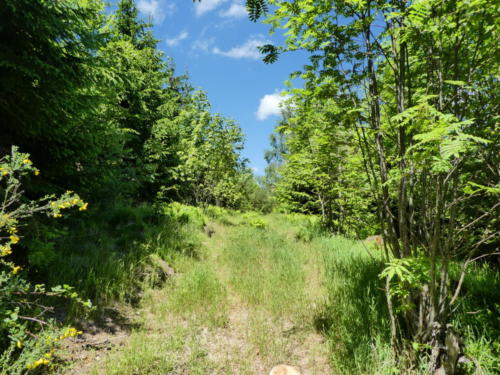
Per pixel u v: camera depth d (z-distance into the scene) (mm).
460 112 2494
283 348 3018
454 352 2332
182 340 3045
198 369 2594
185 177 12492
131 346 2795
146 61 12383
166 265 4965
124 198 7500
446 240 2426
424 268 2420
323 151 3426
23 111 3424
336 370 2641
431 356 2379
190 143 12188
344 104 2873
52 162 4227
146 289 4062
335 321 3377
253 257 6102
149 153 11250
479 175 2848
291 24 2725
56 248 4098
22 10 3178
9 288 2080
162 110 12969
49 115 3682
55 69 3414
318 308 3811
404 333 2836
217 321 3461
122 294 3629
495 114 2531
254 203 23078
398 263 2283
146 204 9133
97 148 4656
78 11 4156
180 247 5992
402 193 2633
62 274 3521
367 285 4043
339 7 2541
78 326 2936
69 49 3994
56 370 2295
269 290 4359
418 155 1915
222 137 12234
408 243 2631
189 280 4504
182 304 3822
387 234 2850
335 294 3961
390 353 2621
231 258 6102
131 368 2465
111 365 2461
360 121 2885
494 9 2047
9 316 2199
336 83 2896
